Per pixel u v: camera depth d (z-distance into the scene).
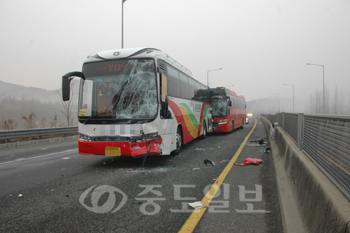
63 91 6.30
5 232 3.05
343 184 2.12
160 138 6.54
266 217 3.38
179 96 8.88
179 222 3.27
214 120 15.38
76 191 4.62
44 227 3.17
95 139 6.37
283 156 5.60
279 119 11.31
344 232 1.58
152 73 6.50
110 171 6.19
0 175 6.04
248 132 17.61
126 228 3.12
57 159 8.12
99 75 6.65
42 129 13.60
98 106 6.47
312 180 2.61
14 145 11.95
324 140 2.87
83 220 3.37
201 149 9.66
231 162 7.04
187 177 5.50
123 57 6.66
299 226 2.54
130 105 6.38
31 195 4.43
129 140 6.18
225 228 3.08
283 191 3.81
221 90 15.64
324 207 2.04
